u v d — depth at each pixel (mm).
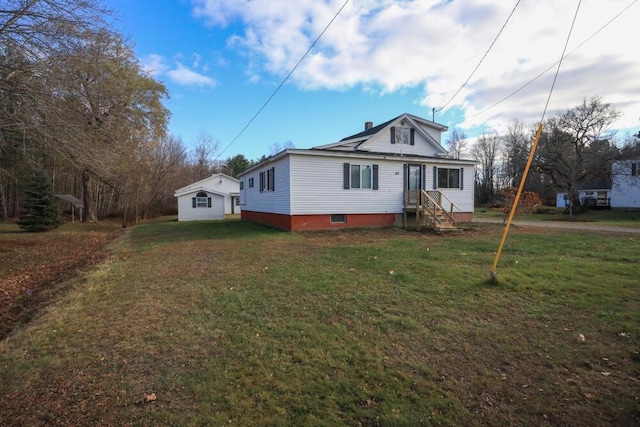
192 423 2393
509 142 46781
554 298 4938
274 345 3555
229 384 2859
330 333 3826
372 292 5301
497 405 2578
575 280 5766
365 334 3805
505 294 5141
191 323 4203
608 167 29094
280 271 6770
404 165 15953
